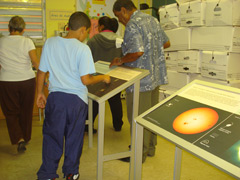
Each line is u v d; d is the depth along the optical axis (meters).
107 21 3.03
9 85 2.55
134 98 2.05
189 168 2.44
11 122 2.64
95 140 3.07
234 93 1.40
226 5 2.59
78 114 1.86
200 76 3.07
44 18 4.54
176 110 1.45
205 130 1.23
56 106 1.82
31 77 2.65
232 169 0.99
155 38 2.32
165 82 2.51
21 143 2.69
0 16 4.26
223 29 2.69
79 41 1.84
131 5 2.26
